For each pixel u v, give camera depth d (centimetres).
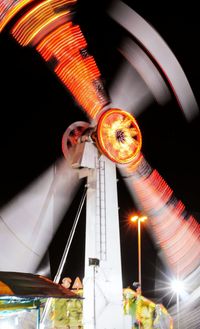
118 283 1594
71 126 1723
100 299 1541
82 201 1686
